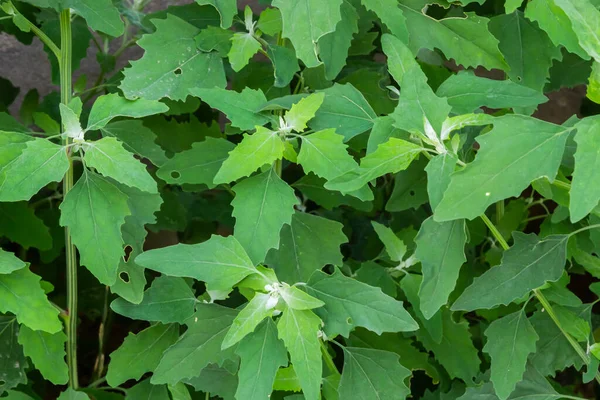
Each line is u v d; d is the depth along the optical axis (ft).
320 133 1.92
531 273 1.99
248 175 1.90
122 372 2.15
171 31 2.14
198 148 2.10
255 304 1.88
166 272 1.86
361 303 1.91
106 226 1.95
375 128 1.94
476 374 2.26
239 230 1.90
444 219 1.77
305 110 1.94
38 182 1.92
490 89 1.98
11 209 2.37
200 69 2.13
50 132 2.35
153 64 2.10
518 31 2.22
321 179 2.39
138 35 2.68
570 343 2.16
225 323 2.05
